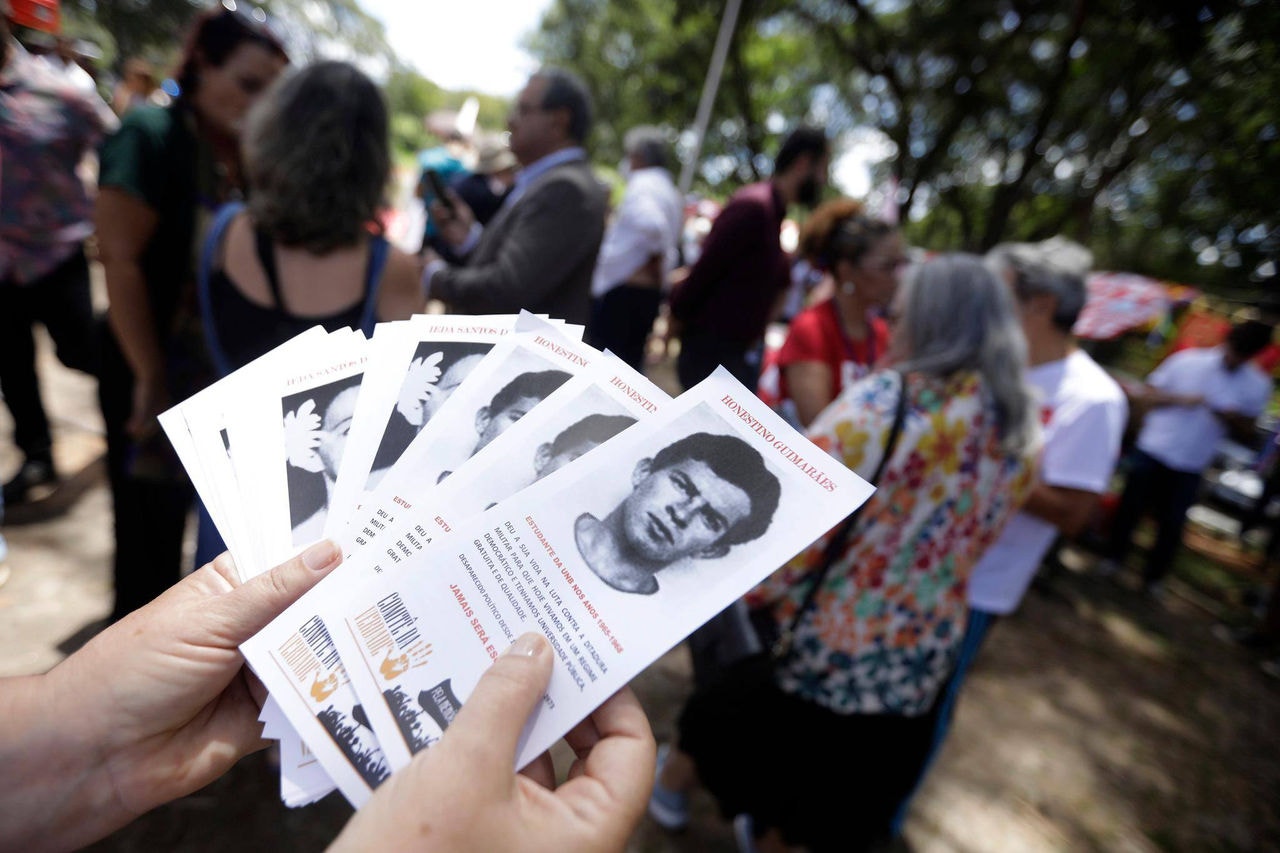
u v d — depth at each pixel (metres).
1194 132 7.36
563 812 0.55
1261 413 4.07
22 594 2.16
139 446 1.57
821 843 1.42
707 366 2.81
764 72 11.73
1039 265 1.77
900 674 1.30
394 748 0.55
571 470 0.65
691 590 0.61
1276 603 3.99
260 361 0.78
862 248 2.06
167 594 0.68
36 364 2.64
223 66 1.49
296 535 0.68
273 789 1.76
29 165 2.40
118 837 1.57
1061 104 8.23
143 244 1.47
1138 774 2.66
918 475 1.22
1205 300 7.67
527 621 0.60
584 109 2.25
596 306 3.59
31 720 0.62
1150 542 5.69
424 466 0.69
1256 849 2.41
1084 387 1.71
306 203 1.22
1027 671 3.22
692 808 2.00
